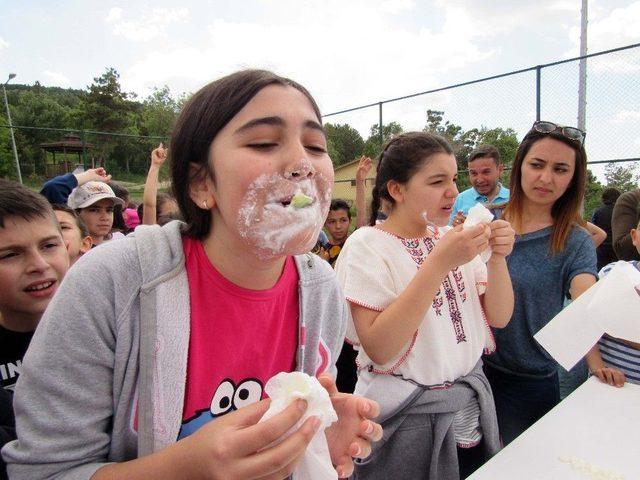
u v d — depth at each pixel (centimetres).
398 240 153
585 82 620
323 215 81
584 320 132
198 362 80
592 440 118
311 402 66
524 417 179
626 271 130
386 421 137
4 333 143
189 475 62
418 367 137
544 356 179
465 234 124
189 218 86
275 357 94
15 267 138
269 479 62
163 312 75
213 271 83
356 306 142
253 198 72
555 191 179
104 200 346
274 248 74
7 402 122
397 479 136
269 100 73
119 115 4319
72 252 216
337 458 86
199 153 78
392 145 158
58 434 68
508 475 104
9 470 69
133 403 75
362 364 151
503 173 728
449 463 134
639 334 123
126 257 75
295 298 97
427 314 138
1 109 4025
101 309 71
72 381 69
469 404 144
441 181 147
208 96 77
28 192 144
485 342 157
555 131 180
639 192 309
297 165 73
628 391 149
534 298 179
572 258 180
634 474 103
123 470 67
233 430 62
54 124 4209
